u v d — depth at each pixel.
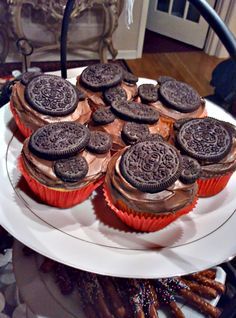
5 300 0.31
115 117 0.24
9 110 0.26
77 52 0.73
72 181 0.20
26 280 0.24
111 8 0.64
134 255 0.19
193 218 0.22
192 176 0.20
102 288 0.24
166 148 0.21
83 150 0.22
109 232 0.21
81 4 0.61
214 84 0.43
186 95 0.26
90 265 0.19
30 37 0.67
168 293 0.24
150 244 0.20
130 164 0.20
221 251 0.20
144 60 0.76
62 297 0.24
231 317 0.19
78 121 0.24
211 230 0.21
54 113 0.23
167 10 0.80
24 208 0.21
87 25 0.67
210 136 0.22
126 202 0.20
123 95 0.25
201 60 0.77
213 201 0.23
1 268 0.32
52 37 0.68
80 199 0.22
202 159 0.21
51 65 0.70
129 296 0.24
